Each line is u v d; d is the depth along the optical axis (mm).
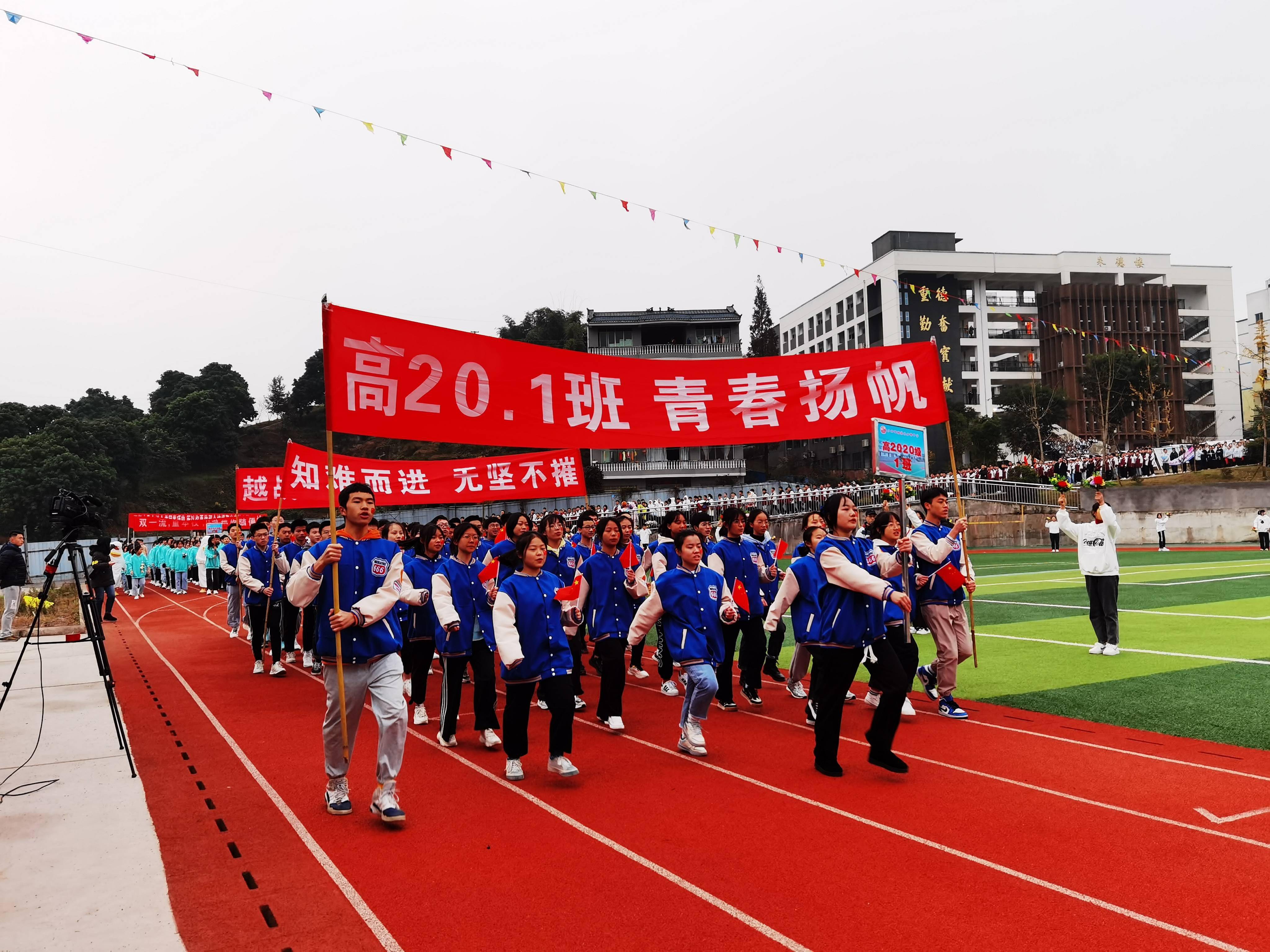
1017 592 17281
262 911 3771
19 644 13758
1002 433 50000
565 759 5734
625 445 8086
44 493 47469
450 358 7238
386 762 4914
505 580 5805
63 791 5512
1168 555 26828
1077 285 60719
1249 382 67188
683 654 6273
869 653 7004
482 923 3633
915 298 58938
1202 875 3967
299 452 11883
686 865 4227
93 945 3385
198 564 28406
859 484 39531
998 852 4297
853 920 3588
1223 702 7453
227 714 8109
